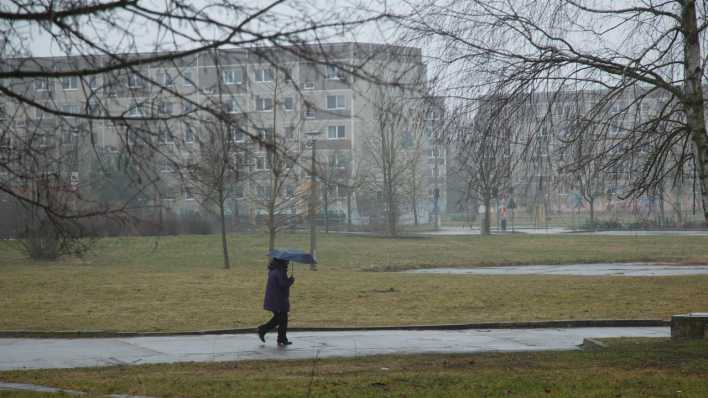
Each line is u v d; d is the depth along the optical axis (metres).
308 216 66.94
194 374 17.22
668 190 19.02
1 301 35.31
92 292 38.62
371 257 64.12
